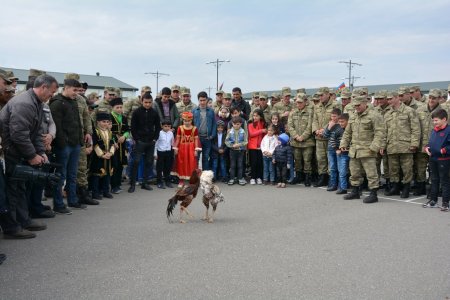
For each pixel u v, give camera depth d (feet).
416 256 15.79
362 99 27.04
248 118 38.47
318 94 36.42
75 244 17.30
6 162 18.03
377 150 26.27
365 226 20.40
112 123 28.66
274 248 16.78
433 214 23.16
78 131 23.21
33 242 17.56
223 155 35.83
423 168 29.53
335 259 15.42
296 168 35.19
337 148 30.81
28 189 20.88
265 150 34.01
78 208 24.41
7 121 17.99
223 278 13.51
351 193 28.04
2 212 16.71
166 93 33.88
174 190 31.27
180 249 16.63
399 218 22.15
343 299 11.95
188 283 13.08
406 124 28.60
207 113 34.88
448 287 12.87
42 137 19.76
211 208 24.88
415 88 35.73
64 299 11.93
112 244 17.33
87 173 26.58
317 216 22.67
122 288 12.69
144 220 21.65
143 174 31.96
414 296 12.19
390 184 31.09
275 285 12.94
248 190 31.73
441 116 24.23
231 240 17.94
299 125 33.73
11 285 12.93
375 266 14.69
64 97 22.47
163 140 32.32
